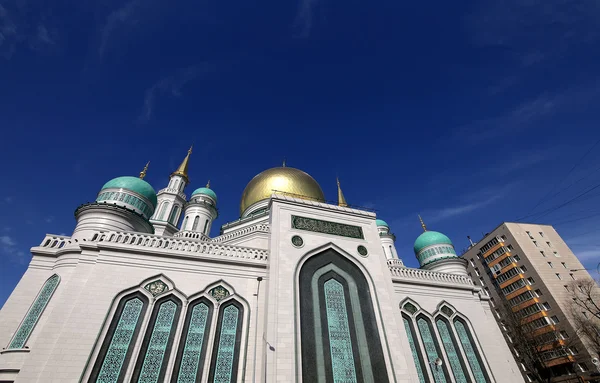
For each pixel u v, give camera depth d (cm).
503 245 4625
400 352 1320
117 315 1216
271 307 1279
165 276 1377
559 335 3606
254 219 2511
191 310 1335
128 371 1108
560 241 4575
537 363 3459
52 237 1543
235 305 1409
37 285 1366
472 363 1714
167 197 3391
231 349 1277
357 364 1240
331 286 1464
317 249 1559
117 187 2067
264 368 1143
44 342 1094
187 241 1534
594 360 2950
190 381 1162
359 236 1714
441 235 3234
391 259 3484
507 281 4422
